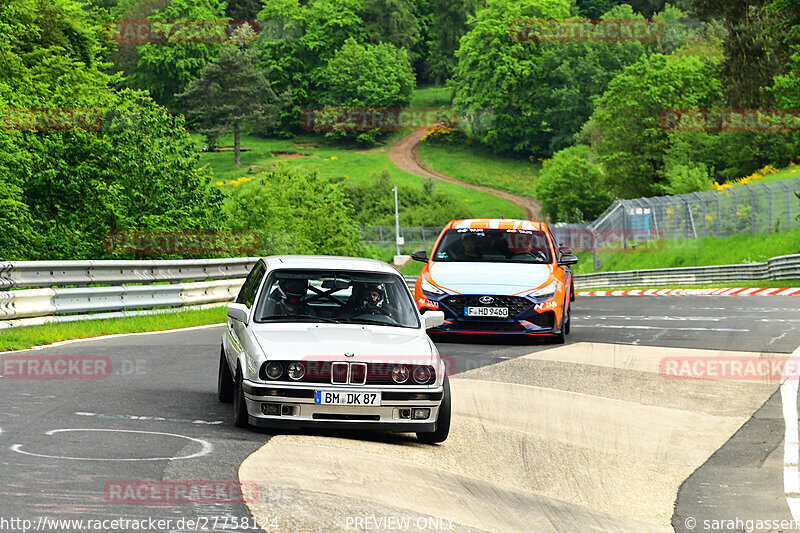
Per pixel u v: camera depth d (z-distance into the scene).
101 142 81.69
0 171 75.50
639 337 37.78
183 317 42.91
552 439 20.47
